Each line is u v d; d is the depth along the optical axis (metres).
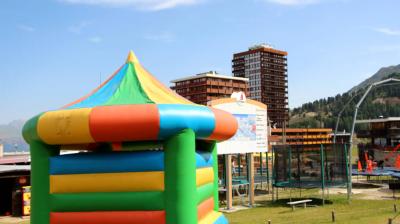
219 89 117.50
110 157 8.18
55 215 8.27
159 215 7.92
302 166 24.09
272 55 148.25
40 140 8.45
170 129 7.91
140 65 10.40
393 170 36.91
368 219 16.59
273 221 16.94
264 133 23.56
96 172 8.16
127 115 7.80
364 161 49.81
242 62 149.75
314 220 16.84
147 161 8.03
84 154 8.39
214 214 10.38
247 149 22.50
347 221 16.27
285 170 24.30
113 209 8.09
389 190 29.19
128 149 9.12
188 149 8.06
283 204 22.86
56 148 8.74
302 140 113.94
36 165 8.50
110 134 7.87
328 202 23.09
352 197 25.17
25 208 22.38
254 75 146.75
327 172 23.66
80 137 8.03
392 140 62.12
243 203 23.45
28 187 22.64
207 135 8.96
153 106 7.89
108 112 7.88
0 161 32.69
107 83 9.94
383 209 19.70
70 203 8.21
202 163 9.67
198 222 8.89
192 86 118.25
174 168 7.96
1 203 23.34
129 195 8.02
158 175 7.99
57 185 8.30
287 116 149.75
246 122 22.62
